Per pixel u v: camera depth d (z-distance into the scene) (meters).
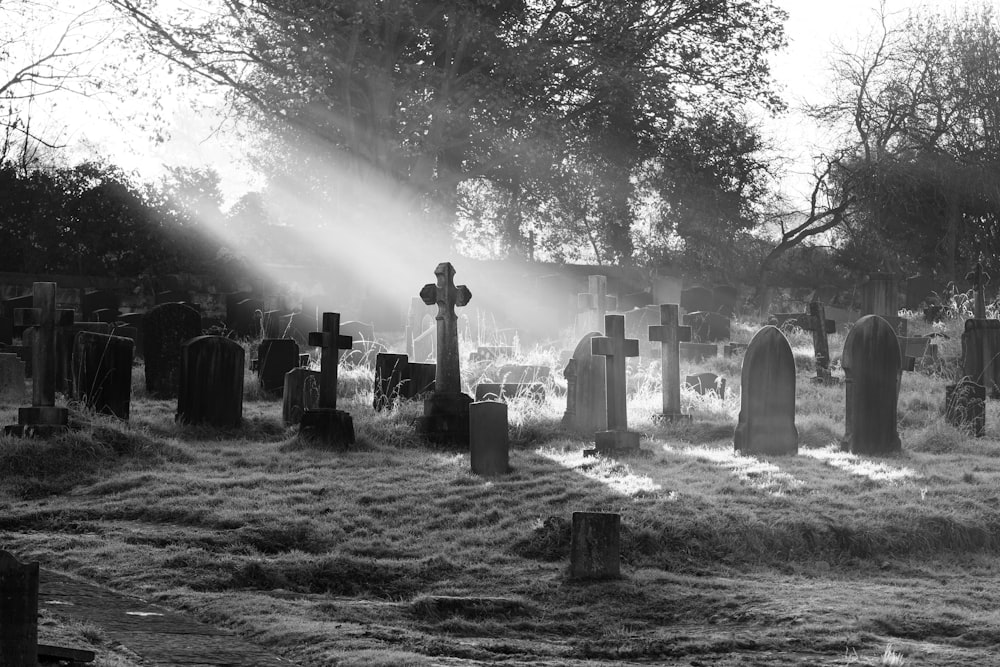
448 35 36.34
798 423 18.98
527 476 15.44
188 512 13.62
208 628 9.35
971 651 9.27
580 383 19.06
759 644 9.44
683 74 38.84
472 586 11.27
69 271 38.66
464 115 35.91
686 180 41.97
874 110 47.19
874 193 46.03
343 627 9.54
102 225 38.69
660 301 36.28
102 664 7.58
